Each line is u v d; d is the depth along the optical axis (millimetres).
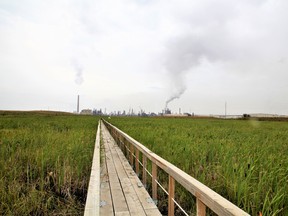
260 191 4277
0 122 24109
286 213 3666
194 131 17156
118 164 7426
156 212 3867
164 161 3820
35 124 22266
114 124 26922
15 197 4715
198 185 2492
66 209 4863
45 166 6465
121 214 3787
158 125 26062
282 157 6699
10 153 7707
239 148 8164
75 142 9023
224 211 1849
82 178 6285
